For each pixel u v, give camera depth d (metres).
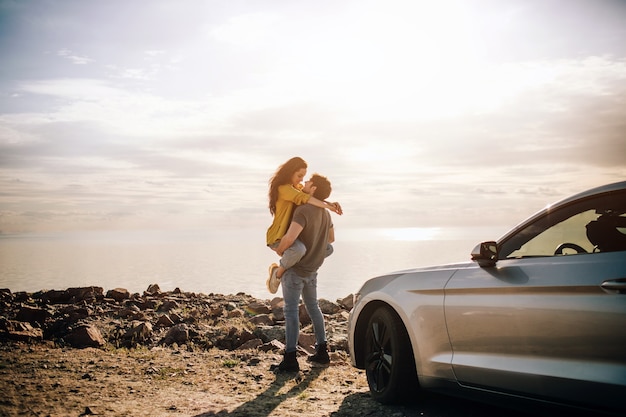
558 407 3.46
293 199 5.87
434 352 4.27
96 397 4.86
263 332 7.87
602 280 3.25
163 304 10.42
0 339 7.31
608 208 3.54
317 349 6.28
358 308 5.03
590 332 3.28
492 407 4.46
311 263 5.96
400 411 4.43
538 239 3.86
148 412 4.46
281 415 4.41
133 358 6.59
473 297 3.99
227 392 5.12
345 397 4.92
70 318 8.70
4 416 4.25
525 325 3.63
